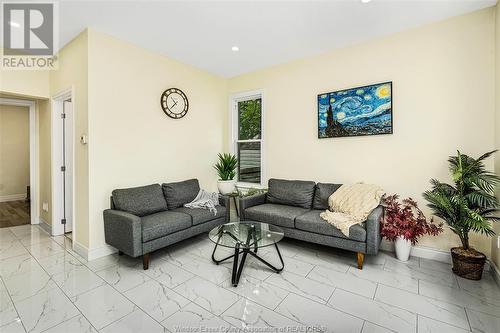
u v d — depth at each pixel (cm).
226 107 457
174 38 302
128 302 197
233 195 408
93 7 237
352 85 322
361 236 246
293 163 378
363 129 313
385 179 302
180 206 340
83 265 262
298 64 368
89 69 272
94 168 278
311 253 295
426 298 202
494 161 241
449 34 262
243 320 177
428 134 275
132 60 313
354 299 201
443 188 238
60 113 360
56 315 181
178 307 191
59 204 361
